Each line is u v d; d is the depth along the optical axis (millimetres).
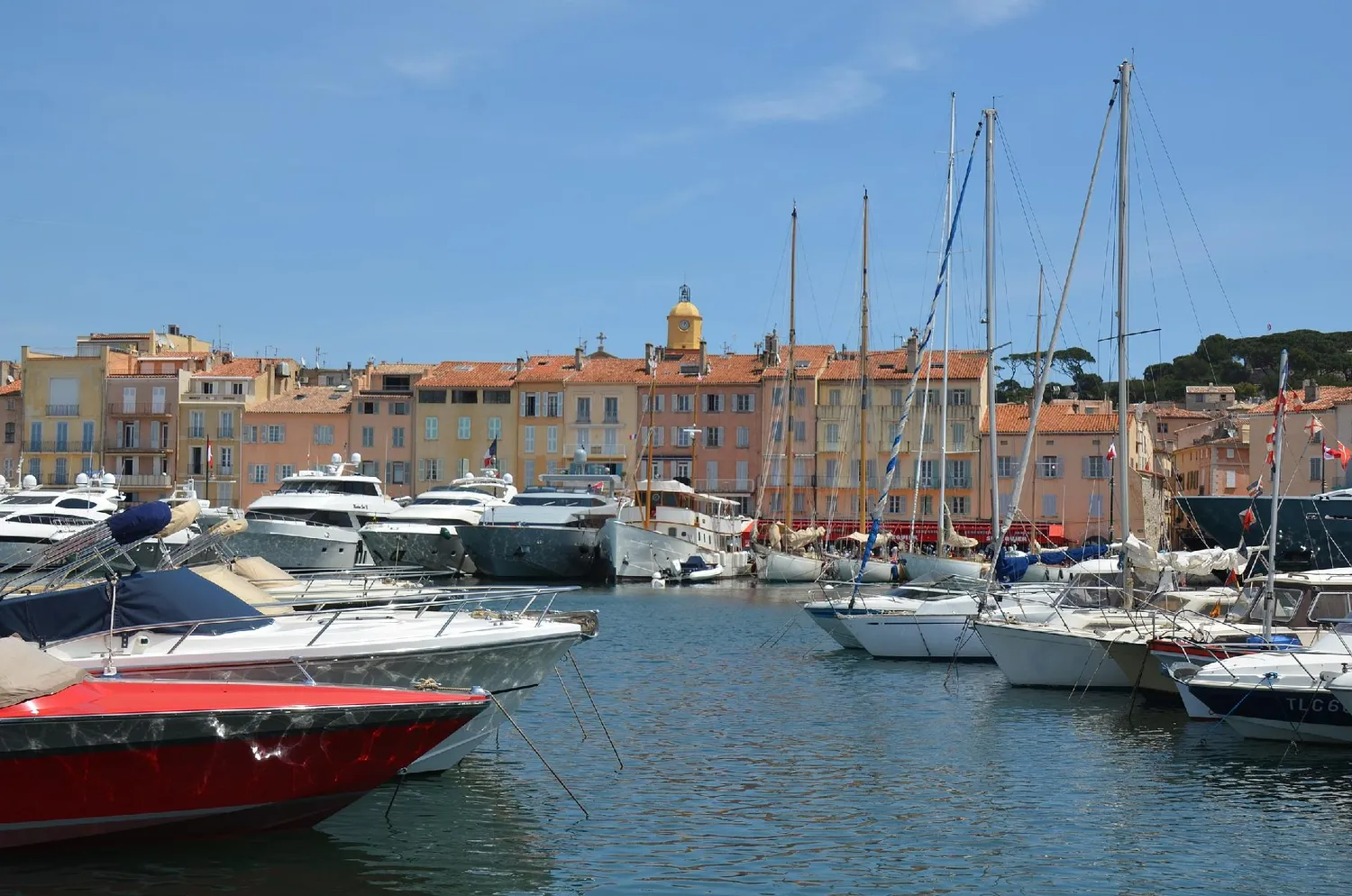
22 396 110062
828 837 19000
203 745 16922
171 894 16016
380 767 18078
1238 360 159000
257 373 112938
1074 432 99125
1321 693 24141
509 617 24188
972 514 100812
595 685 32969
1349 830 19422
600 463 107375
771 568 77938
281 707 17125
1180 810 20500
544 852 18156
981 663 38062
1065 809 20594
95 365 108938
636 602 61125
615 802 20781
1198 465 106875
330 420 108875
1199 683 25062
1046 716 28703
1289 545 57406
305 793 17828
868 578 73125
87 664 19719
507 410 108750
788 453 90312
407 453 109062
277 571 31188
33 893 15930
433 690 19078
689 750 24828
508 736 25828
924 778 22656
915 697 31391
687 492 79938
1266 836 19156
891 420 103125
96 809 16891
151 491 107625
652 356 111125
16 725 16031
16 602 20250
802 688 32812
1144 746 25234
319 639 21172
